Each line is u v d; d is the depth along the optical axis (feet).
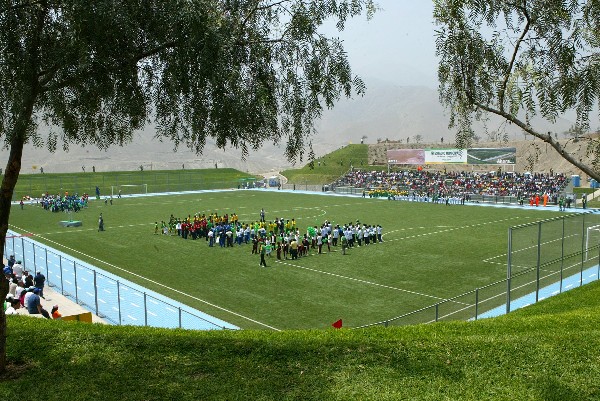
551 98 25.50
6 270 77.46
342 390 26.53
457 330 37.81
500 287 65.62
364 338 33.32
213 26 24.80
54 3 25.34
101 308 73.05
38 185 293.84
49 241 130.41
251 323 67.82
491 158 257.55
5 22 25.75
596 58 24.84
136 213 187.32
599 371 28.43
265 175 432.66
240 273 95.86
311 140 27.81
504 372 28.40
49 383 27.58
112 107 28.43
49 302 75.36
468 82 27.04
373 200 234.38
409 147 416.87
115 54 26.09
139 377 28.19
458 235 135.64
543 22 25.52
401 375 28.12
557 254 73.36
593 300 56.03
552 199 215.72
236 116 25.99
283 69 27.35
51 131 29.40
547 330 36.01
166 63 26.61
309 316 70.79
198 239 132.46
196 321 67.62
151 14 26.02
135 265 103.24
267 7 27.14
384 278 91.25
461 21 26.23
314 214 183.52
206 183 315.37
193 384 27.32
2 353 28.58
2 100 26.43
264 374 28.30
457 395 26.04
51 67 25.91
